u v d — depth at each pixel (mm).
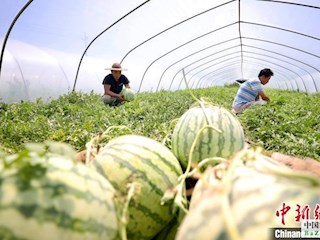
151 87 20328
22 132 5590
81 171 1043
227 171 1088
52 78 11836
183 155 1838
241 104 10328
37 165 944
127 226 1366
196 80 29000
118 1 9891
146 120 7914
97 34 12086
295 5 11539
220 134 1799
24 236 859
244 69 30656
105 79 12180
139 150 1494
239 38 17312
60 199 924
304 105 12008
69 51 12305
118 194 1138
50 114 9195
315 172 1848
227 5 11641
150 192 1407
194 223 865
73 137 4336
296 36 15672
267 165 1010
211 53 20016
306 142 5180
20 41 10711
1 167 953
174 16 12039
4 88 9961
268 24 14188
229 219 781
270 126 6363
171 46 15992
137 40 13945
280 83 31438
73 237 916
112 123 6793
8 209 865
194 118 1864
